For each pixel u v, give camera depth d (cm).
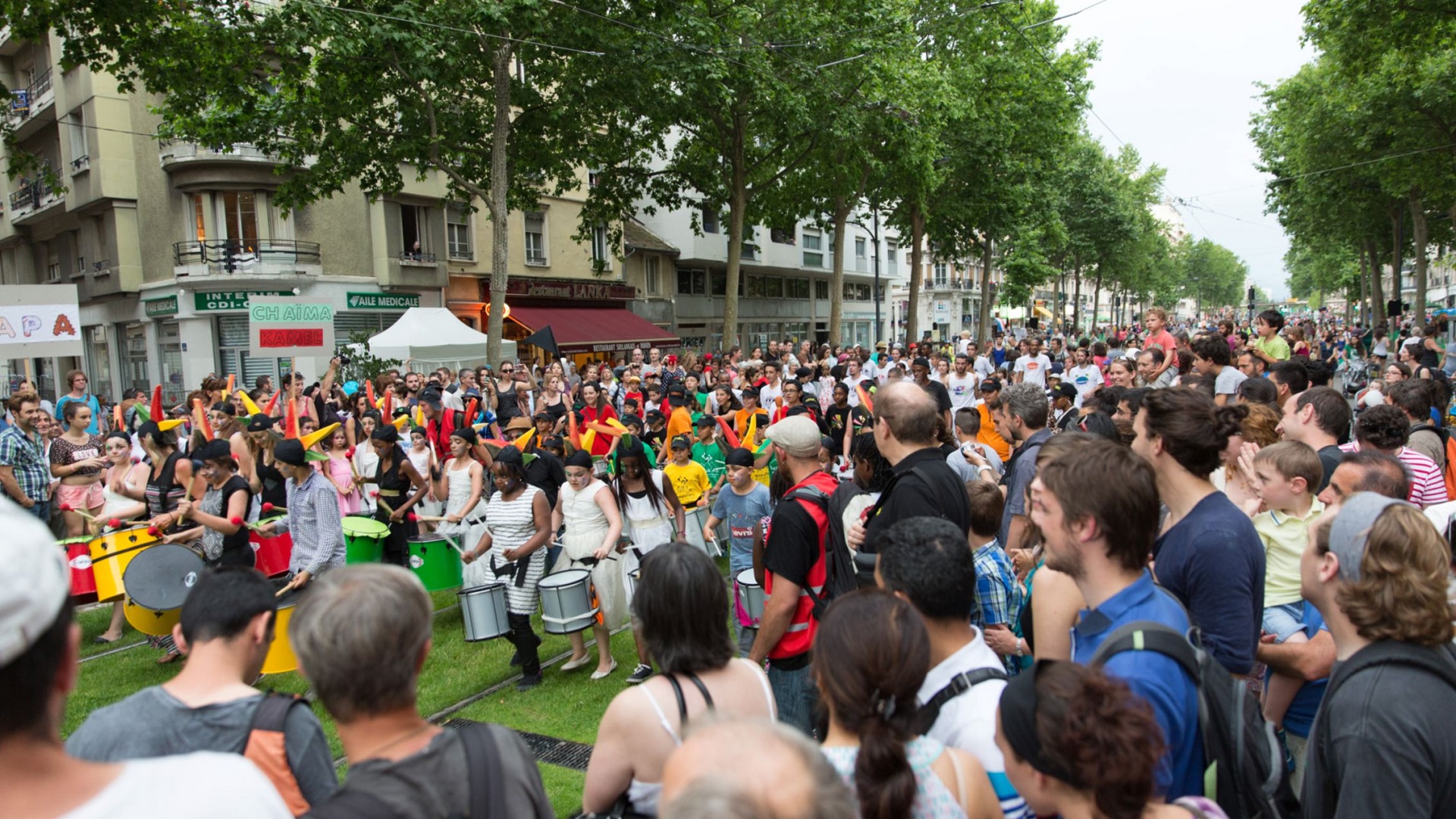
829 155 2367
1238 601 246
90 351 2808
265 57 1747
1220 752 197
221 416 880
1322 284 7075
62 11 1068
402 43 1520
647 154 2477
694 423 1072
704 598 242
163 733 227
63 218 2738
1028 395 517
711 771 129
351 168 1781
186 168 2216
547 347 1647
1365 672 210
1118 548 217
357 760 191
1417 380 561
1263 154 3803
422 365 2197
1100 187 4647
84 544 700
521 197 2155
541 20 1608
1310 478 327
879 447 358
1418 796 195
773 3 2086
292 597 563
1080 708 163
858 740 190
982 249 3541
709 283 3819
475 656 638
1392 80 2389
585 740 499
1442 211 3431
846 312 5159
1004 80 2884
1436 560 210
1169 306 9281
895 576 231
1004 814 209
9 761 120
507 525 575
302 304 1360
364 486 929
